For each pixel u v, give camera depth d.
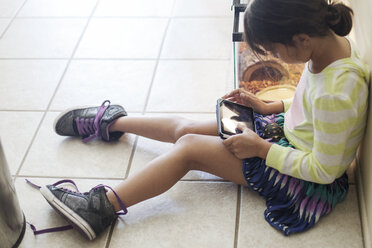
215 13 2.30
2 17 2.39
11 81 2.02
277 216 1.39
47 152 1.70
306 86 1.23
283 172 1.30
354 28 1.51
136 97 1.90
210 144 1.41
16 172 1.64
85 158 1.67
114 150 1.69
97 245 1.39
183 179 1.56
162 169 1.40
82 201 1.38
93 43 2.19
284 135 1.39
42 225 1.45
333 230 1.36
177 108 1.84
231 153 1.39
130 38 2.20
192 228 1.41
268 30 1.11
